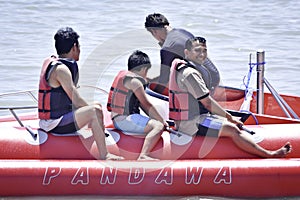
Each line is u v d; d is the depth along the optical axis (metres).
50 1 56.41
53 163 20.38
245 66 38.50
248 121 23.42
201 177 20.30
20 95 33.03
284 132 21.86
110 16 51.81
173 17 52.12
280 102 24.53
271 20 51.41
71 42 20.95
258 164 20.53
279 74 37.88
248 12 54.16
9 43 43.59
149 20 22.27
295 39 45.88
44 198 20.20
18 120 22.19
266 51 42.44
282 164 20.55
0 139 21.09
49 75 20.78
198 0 58.31
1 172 20.08
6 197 20.20
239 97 25.80
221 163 20.58
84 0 57.50
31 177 20.09
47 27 48.34
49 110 21.09
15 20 50.12
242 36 46.41
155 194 20.36
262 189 20.41
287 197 20.55
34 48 42.38
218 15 52.88
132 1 57.50
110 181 20.20
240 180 20.33
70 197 20.27
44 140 21.08
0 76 36.34
